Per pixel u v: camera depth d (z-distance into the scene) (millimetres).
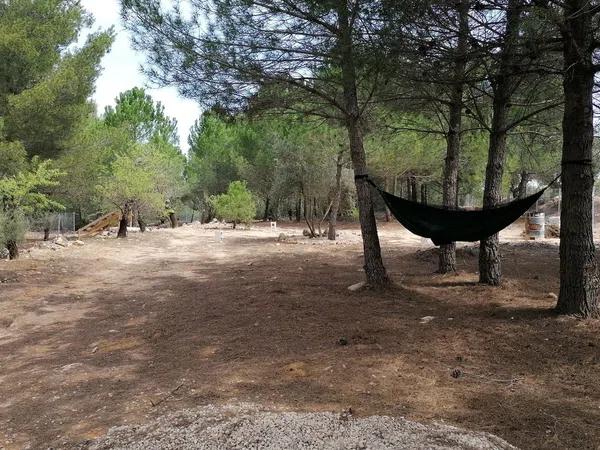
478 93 10070
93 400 4562
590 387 4305
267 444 3053
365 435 3158
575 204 6242
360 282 9250
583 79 6043
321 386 4422
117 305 9039
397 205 7719
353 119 8586
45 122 16734
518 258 13297
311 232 23141
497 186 8562
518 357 5113
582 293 6234
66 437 3752
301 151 21906
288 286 9578
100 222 26281
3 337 7160
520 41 6156
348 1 6391
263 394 4297
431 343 5652
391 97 8711
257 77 7848
